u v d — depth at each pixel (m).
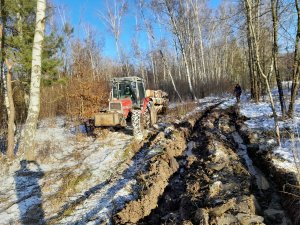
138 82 14.62
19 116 19.84
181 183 8.55
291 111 13.38
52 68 14.60
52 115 19.64
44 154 11.25
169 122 16.42
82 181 8.72
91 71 16.27
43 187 8.45
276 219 6.55
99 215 6.64
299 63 12.82
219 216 5.79
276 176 8.07
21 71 13.61
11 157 11.13
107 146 12.10
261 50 21.61
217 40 43.50
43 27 10.74
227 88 41.62
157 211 7.16
